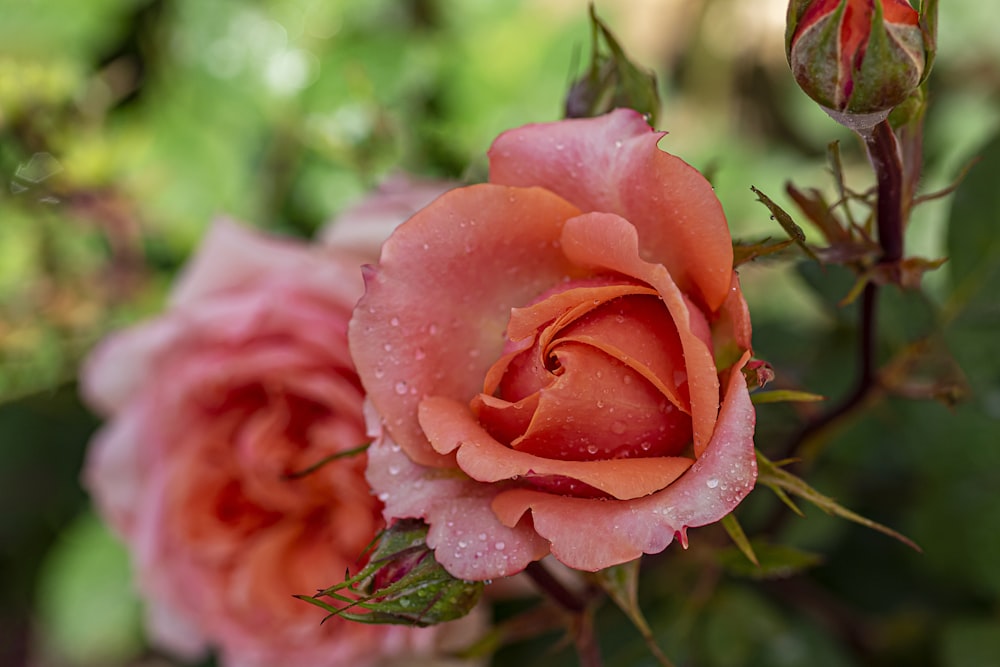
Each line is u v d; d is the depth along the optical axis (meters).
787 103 0.62
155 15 0.50
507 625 0.35
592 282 0.30
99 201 0.50
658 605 0.43
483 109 0.48
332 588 0.29
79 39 0.50
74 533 0.53
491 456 0.29
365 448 0.32
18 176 0.49
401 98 0.48
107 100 0.51
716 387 0.28
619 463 0.29
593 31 0.34
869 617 0.45
